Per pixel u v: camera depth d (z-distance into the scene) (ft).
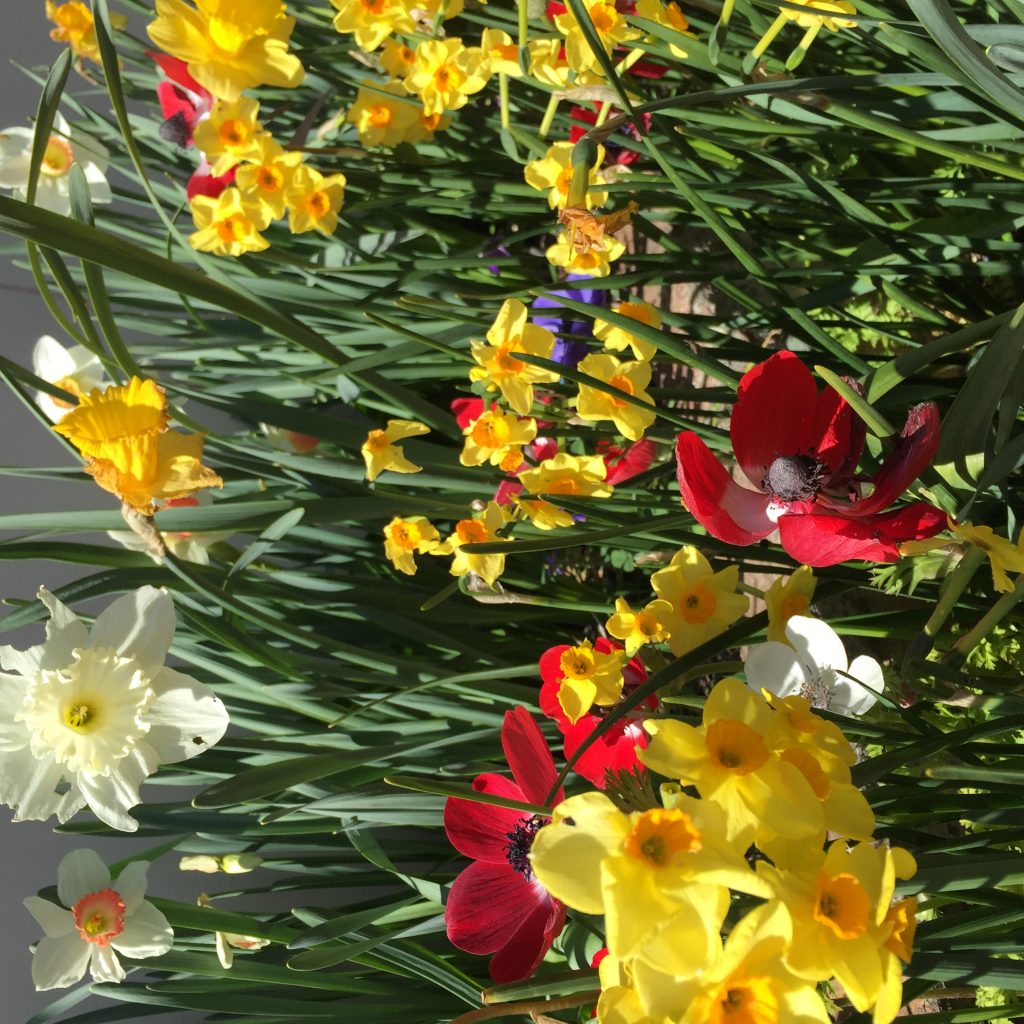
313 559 3.68
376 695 2.92
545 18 2.84
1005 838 2.14
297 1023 2.88
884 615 2.60
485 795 2.10
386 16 2.68
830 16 2.34
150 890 3.63
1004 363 2.09
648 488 3.02
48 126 2.31
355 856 3.17
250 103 2.63
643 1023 1.85
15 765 2.24
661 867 1.82
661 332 2.39
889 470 2.16
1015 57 2.19
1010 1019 2.62
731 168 3.08
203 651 2.94
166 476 2.22
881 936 1.84
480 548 2.34
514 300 2.60
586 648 2.41
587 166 2.38
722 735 1.89
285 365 3.47
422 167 3.24
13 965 3.48
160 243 3.46
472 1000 2.70
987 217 2.67
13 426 3.96
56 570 3.90
